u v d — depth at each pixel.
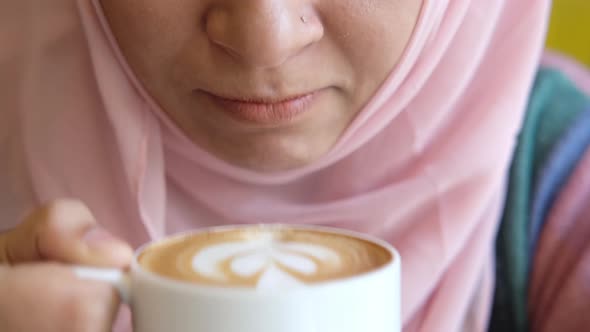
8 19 0.85
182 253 0.53
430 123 0.84
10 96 0.86
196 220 0.89
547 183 0.90
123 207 0.84
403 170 0.87
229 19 0.57
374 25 0.63
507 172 0.94
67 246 0.51
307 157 0.70
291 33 0.57
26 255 0.54
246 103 0.64
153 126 0.79
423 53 0.77
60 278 0.48
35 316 0.48
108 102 0.78
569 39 1.40
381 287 0.42
